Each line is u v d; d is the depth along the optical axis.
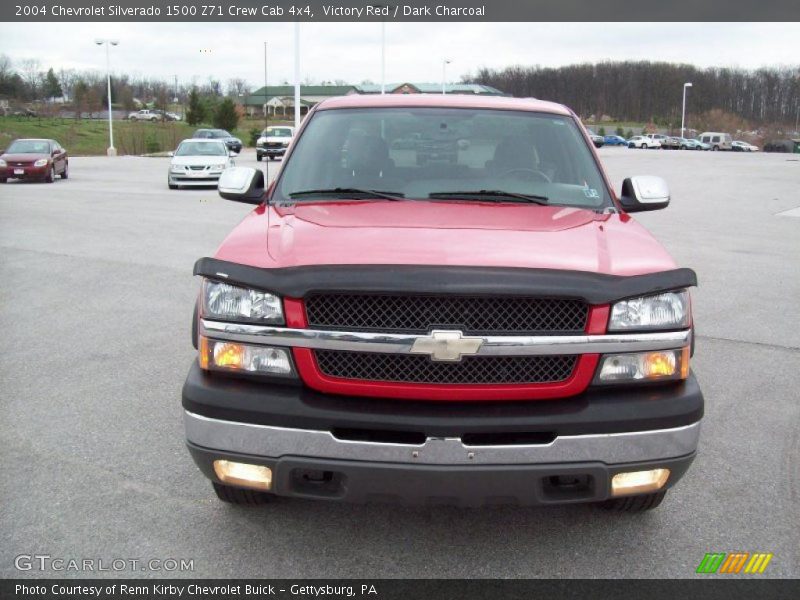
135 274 9.20
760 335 6.75
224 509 3.60
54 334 6.57
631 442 2.86
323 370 2.91
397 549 3.28
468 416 2.80
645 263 3.10
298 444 2.84
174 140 60.41
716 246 12.06
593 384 2.92
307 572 3.11
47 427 4.55
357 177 4.10
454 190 4.00
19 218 14.92
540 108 4.66
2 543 3.28
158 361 5.84
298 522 3.49
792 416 4.87
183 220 14.75
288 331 2.89
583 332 2.90
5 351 6.07
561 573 3.12
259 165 29.94
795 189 24.45
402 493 2.84
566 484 2.96
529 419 2.80
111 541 3.31
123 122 76.00
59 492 3.74
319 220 3.49
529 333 2.86
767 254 11.28
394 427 2.79
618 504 3.49
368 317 2.88
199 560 3.18
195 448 2.95
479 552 3.26
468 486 2.81
